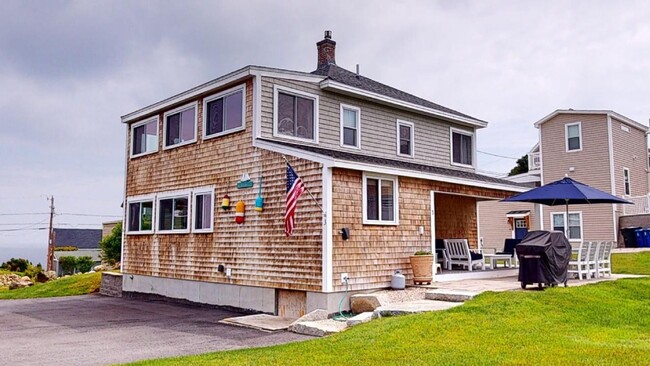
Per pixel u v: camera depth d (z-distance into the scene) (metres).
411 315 8.65
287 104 13.48
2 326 11.05
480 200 18.62
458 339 6.94
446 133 18.12
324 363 6.09
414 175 12.62
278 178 12.13
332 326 9.39
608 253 13.75
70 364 6.97
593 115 26.31
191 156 15.02
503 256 15.29
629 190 26.80
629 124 27.67
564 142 27.20
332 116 14.48
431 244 13.25
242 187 13.09
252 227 12.70
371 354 6.40
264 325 10.31
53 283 22.89
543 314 8.28
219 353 7.01
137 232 17.25
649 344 6.59
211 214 14.06
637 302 9.60
